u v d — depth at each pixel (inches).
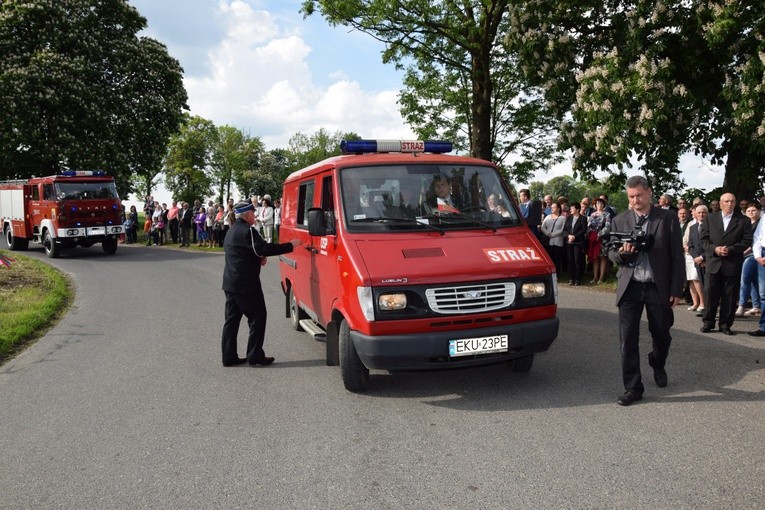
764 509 136.5
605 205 517.3
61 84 1145.4
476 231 238.4
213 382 256.4
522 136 992.9
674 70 522.0
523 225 247.9
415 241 228.2
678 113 517.7
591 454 169.0
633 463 162.1
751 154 526.6
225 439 191.5
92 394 245.0
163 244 1106.7
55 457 182.4
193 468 170.4
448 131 1024.9
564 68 580.7
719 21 470.3
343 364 228.2
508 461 166.7
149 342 338.6
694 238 381.1
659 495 144.3
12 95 1119.6
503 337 213.0
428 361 210.1
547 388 230.8
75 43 1209.4
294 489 155.3
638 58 525.7
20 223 954.1
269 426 201.6
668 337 221.1
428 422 199.9
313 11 730.2
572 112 565.6
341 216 236.8
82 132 1224.8
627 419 195.0
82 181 870.4
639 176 215.9
